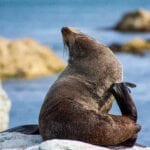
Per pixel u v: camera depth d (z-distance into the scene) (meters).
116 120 22.92
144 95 62.19
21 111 54.47
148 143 43.34
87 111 22.88
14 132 24.94
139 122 49.78
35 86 67.44
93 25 175.75
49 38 136.50
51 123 23.02
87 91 24.00
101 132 22.61
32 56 74.19
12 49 74.38
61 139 22.59
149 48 101.56
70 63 24.77
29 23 195.00
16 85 68.12
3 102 37.69
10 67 72.31
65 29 25.19
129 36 135.62
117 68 24.33
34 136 24.41
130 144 23.23
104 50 24.53
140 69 83.12
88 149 21.20
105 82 24.14
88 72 24.27
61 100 23.23
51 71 73.81
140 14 145.25
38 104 57.78
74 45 24.83
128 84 23.89
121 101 23.56
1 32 165.00
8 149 22.72
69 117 22.84
